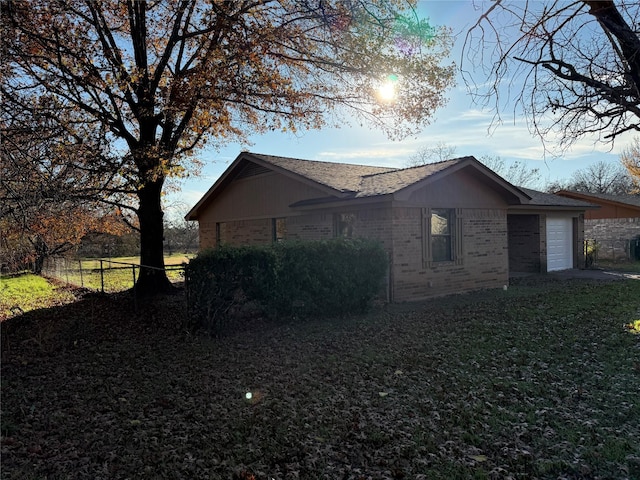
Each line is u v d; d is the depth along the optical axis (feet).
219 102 33.09
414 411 14.47
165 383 17.58
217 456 11.87
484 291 41.45
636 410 14.05
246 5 33.14
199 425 13.74
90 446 12.50
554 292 39.32
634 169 73.05
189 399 15.87
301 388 16.79
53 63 31.14
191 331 26.21
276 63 35.45
